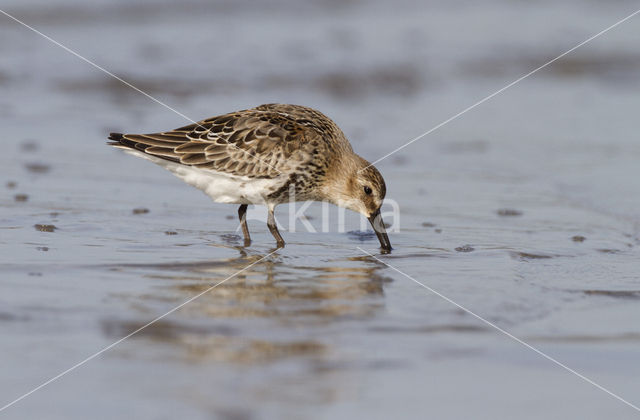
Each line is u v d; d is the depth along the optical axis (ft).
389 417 22.34
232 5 94.17
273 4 95.76
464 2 102.47
